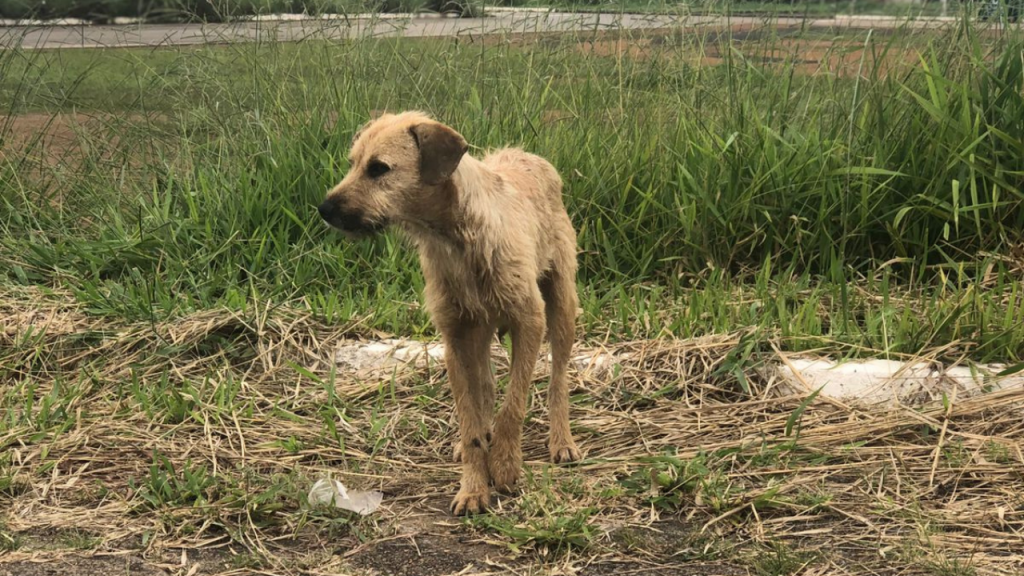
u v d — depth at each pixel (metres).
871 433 4.75
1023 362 5.24
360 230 4.34
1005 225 6.46
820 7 8.10
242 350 5.75
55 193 7.47
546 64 7.77
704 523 4.10
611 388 5.29
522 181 4.78
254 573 3.77
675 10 7.51
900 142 6.70
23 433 4.88
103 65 10.02
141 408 5.15
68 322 5.98
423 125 4.29
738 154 6.72
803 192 6.62
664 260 6.61
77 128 7.90
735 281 6.54
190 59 8.03
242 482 4.44
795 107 7.30
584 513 4.08
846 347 5.51
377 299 6.18
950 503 4.17
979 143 6.47
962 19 6.97
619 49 7.62
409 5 8.38
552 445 4.73
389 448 4.87
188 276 6.45
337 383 5.47
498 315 4.41
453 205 4.29
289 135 7.21
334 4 7.88
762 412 5.02
